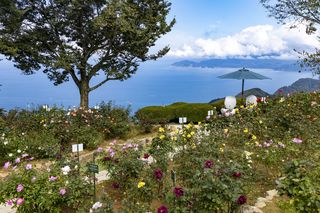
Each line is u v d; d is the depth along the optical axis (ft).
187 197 13.20
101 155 21.62
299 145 22.47
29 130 33.94
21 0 47.70
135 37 49.34
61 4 48.01
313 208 12.78
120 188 18.28
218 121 30.32
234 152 20.54
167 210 12.71
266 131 27.02
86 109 41.93
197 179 14.14
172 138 23.93
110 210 13.55
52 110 39.45
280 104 34.53
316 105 33.42
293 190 13.56
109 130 38.63
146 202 16.12
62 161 18.80
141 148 21.04
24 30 47.47
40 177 16.17
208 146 21.07
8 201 15.10
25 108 39.50
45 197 15.21
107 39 51.90
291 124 27.27
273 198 16.56
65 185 15.93
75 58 49.11
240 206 14.44
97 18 45.98
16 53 44.88
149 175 17.34
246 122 28.99
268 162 20.71
